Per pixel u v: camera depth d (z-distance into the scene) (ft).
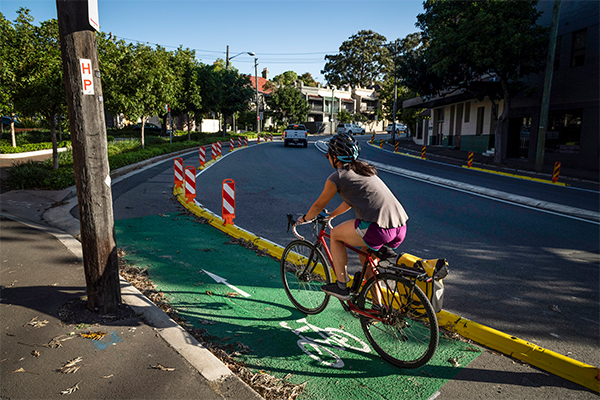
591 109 59.11
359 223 10.68
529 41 57.06
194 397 8.73
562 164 65.05
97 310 12.27
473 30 59.47
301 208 31.01
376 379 10.09
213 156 68.44
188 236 22.63
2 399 8.46
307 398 9.27
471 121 95.25
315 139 162.71
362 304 11.57
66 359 9.96
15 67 38.37
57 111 42.24
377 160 74.79
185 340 11.07
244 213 28.81
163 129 124.26
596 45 57.88
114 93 59.77
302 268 14.23
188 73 102.22
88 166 11.47
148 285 15.46
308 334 12.24
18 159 62.18
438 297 10.68
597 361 11.16
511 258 20.13
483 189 41.34
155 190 37.45
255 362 10.63
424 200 35.27
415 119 155.12
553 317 13.82
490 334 11.83
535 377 10.25
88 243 11.86
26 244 19.36
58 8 10.69
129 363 9.88
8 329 11.30
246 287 15.67
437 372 10.44
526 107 71.87
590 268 18.80
